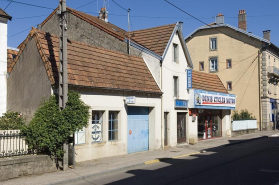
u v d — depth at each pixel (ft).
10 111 46.65
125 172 40.19
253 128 112.98
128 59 60.39
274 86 133.59
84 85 45.55
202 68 133.80
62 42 40.19
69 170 39.91
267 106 120.57
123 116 53.72
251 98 122.93
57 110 39.73
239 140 81.87
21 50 48.88
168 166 43.83
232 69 127.24
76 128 38.99
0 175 33.96
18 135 37.65
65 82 39.70
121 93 53.21
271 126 126.11
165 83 64.23
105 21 88.63
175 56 69.87
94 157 48.19
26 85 47.21
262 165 41.96
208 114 86.69
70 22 74.79
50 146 38.04
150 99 59.62
